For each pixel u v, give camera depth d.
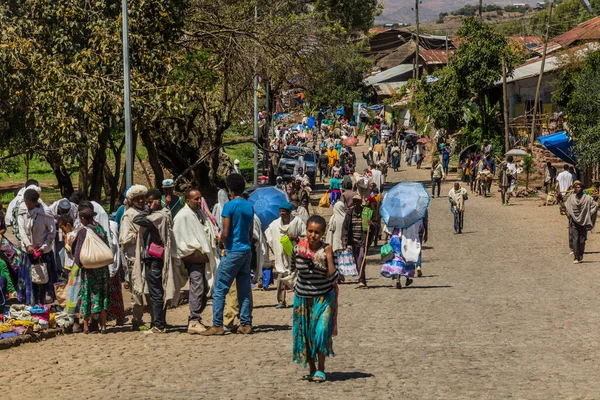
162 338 15.41
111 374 12.16
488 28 68.81
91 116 26.58
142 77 27.80
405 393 10.66
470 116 68.81
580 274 25.62
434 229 40.56
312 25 34.62
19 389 11.16
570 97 50.97
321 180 67.19
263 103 55.00
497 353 13.61
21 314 15.79
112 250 17.00
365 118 110.56
